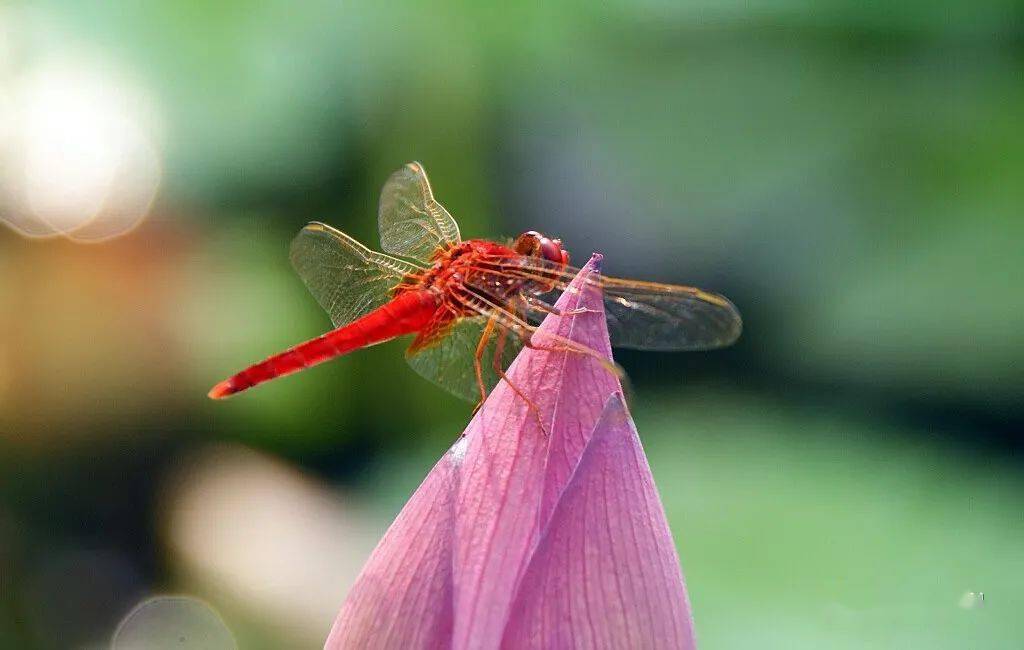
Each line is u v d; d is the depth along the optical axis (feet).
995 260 2.19
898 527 2.09
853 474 2.13
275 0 2.36
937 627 2.02
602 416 1.77
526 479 1.78
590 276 1.79
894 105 2.33
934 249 2.21
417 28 2.32
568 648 1.76
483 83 2.36
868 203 2.29
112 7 2.41
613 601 1.77
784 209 2.41
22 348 2.41
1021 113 2.21
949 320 2.18
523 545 1.77
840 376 2.21
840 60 2.41
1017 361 2.16
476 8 2.31
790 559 2.07
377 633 1.77
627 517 1.77
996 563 2.05
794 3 2.36
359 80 2.33
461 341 1.89
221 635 2.20
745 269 2.42
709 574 2.07
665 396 2.27
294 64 2.39
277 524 2.31
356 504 2.34
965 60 2.27
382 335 1.89
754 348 2.33
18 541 2.27
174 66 2.42
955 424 2.17
